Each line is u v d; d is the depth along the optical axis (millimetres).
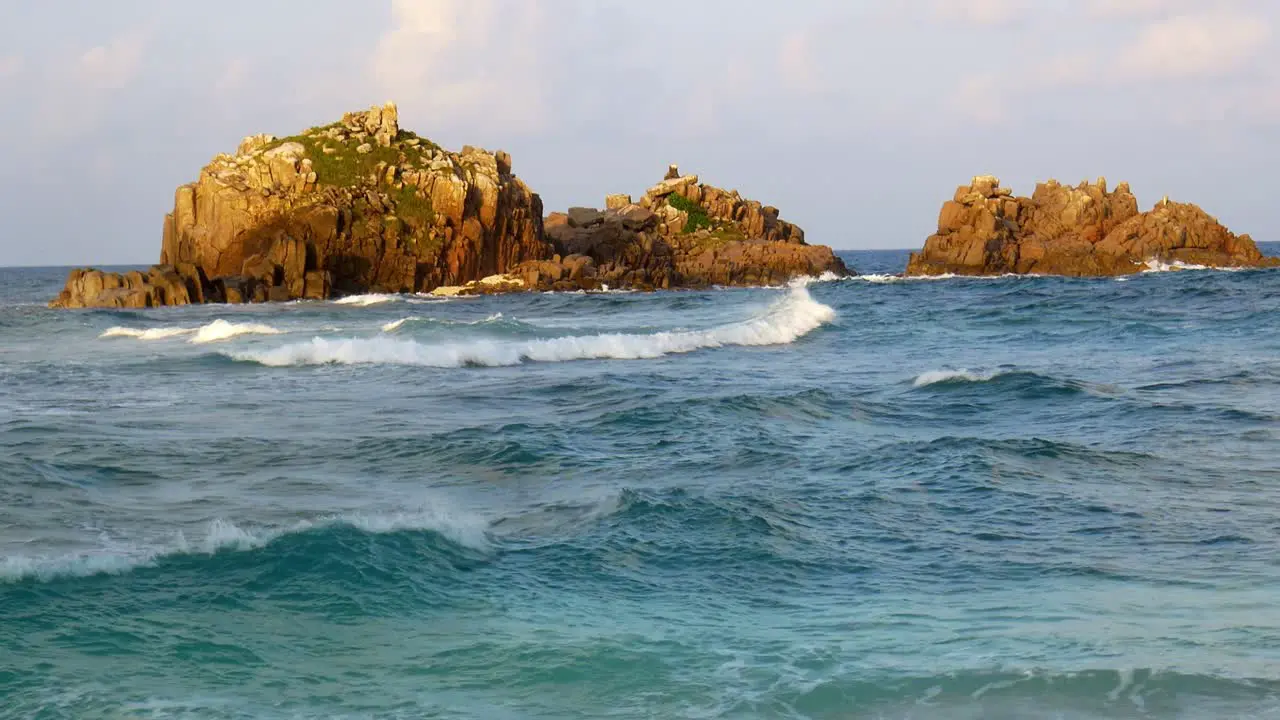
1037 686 8633
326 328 45625
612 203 108438
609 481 16547
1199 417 21453
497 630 10125
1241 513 14320
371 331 42812
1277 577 11562
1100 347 36719
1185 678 8688
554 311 60438
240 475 17188
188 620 10086
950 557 12641
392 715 8344
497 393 26719
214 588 10836
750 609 10844
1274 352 32812
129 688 8688
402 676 9078
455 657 9477
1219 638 9625
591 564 12219
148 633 9758
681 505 14492
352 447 19328
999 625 10180
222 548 11797
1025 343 38812
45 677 8797
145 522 14203
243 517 14500
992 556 12656
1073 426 21109
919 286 79500
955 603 10953
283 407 24547
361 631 10031
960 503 15070
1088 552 12742
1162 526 13797
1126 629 9953
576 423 21734
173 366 32281
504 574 11805
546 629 10180
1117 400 23672
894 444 19000
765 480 16516
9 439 19906
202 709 8375
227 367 32031
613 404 24547
